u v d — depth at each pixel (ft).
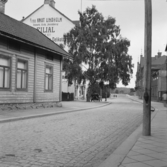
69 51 119.85
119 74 122.62
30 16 147.43
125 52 124.57
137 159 17.66
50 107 70.69
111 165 16.17
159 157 18.21
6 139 25.32
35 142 24.09
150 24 27.73
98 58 118.62
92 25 120.67
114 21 124.06
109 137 27.84
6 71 54.03
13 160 17.70
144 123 27.53
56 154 19.70
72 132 30.53
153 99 166.40
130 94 394.11
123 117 51.42
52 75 72.64
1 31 48.32
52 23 145.38
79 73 116.26
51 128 33.47
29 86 61.67
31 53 62.49
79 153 20.25
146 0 27.84
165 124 37.63
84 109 73.05
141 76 247.29
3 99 52.65
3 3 71.10
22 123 38.50
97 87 125.08
